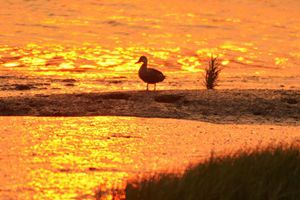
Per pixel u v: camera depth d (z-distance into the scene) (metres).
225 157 18.02
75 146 22.75
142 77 36.19
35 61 51.75
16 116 28.36
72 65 51.03
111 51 57.94
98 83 42.69
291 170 16.92
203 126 27.45
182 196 15.20
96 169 19.72
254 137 25.73
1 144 22.42
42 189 17.47
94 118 28.25
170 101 32.75
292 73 52.44
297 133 27.23
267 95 34.41
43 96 33.00
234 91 35.16
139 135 25.00
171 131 26.02
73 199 16.77
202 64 54.50
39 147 22.30
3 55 53.12
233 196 15.68
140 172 19.45
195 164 18.80
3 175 18.52
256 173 16.50
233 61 56.66
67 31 67.19
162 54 57.81
